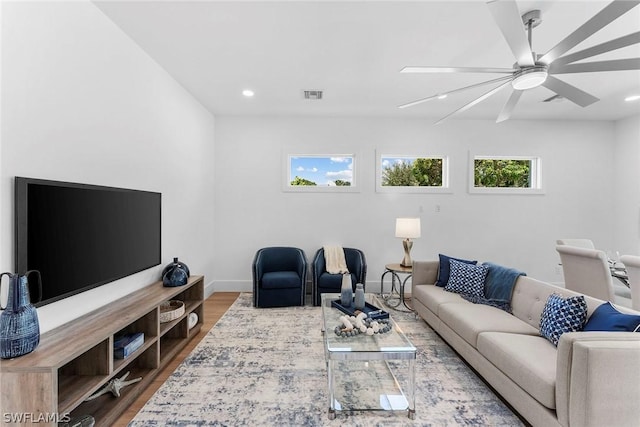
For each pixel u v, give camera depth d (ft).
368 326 7.38
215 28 7.93
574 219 15.61
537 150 15.58
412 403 6.21
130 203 8.14
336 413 6.34
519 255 15.66
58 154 6.17
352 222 15.62
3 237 5.08
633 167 14.75
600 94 12.10
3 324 4.67
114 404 6.23
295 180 15.99
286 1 6.86
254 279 12.90
